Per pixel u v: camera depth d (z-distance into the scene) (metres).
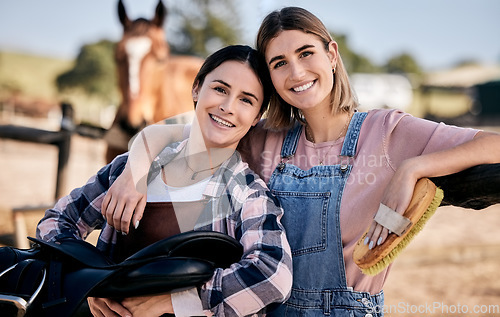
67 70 34.22
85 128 4.86
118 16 4.78
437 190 1.28
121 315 1.30
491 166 1.23
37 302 1.21
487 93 25.83
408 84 22.00
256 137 1.70
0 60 34.38
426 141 1.41
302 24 1.47
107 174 1.61
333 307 1.44
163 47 4.59
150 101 4.45
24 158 10.82
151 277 1.18
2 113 17.89
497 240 5.44
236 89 1.48
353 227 1.45
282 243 1.36
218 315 1.27
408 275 4.29
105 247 1.53
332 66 1.54
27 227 4.30
